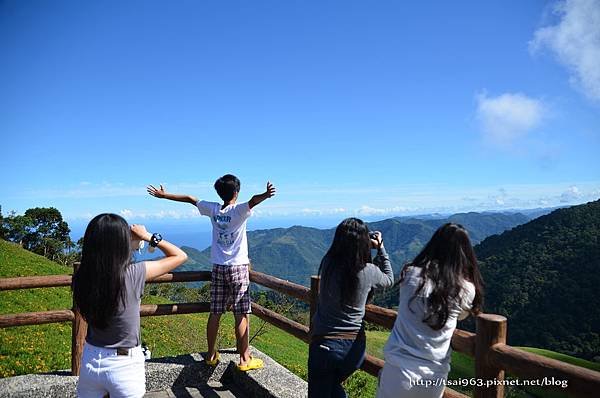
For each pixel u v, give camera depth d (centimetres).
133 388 242
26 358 785
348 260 279
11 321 404
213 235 437
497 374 243
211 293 441
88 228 238
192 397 434
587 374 196
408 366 232
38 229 4409
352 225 284
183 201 446
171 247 267
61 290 1541
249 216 421
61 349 891
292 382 427
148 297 2155
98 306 230
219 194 430
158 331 1365
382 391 242
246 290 436
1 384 404
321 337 286
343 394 296
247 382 442
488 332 243
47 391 402
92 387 243
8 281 395
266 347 1706
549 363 213
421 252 249
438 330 230
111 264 232
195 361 469
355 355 282
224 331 1566
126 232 240
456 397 270
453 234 236
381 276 287
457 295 226
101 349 240
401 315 243
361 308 285
